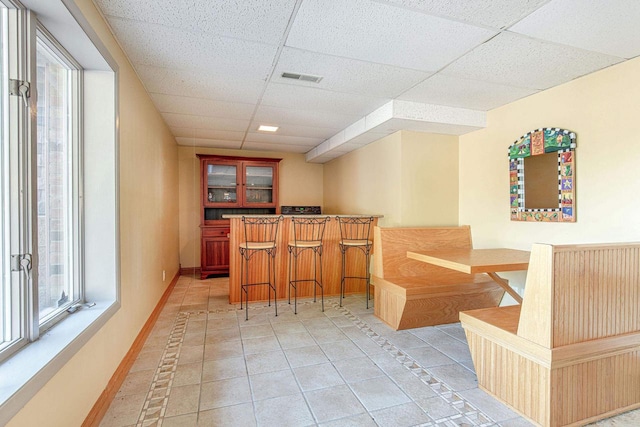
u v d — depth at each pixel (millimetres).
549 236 2803
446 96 3045
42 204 1589
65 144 1845
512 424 1673
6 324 1314
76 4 1445
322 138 4824
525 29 1905
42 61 1617
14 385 1049
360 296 4105
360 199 4637
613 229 2342
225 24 1882
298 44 2115
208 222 5277
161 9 1732
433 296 2889
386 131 3689
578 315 1672
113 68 1964
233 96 3076
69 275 1860
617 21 1806
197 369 2215
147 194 2928
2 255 1308
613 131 2346
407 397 1905
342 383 2053
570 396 1647
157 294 3373
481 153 3539
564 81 2658
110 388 1862
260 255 3814
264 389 1979
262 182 5629
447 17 1797
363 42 2080
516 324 1926
